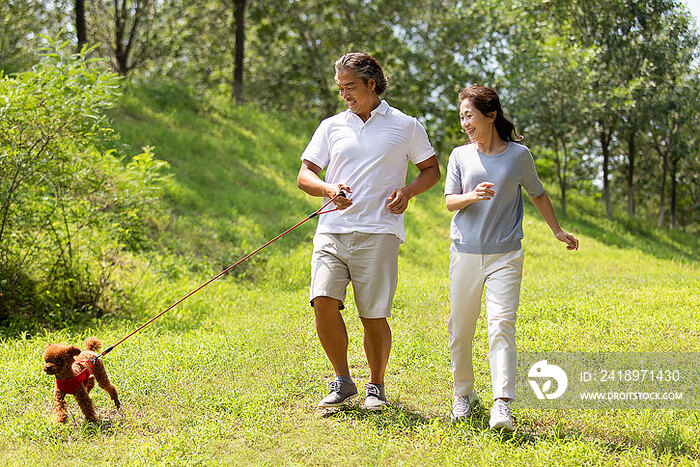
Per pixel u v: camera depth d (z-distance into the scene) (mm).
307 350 5660
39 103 6570
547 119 16828
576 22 17781
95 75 7352
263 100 21781
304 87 21312
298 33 21547
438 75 19531
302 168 4520
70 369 4105
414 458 3658
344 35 20750
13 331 6516
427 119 20078
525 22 18359
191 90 16297
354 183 4309
